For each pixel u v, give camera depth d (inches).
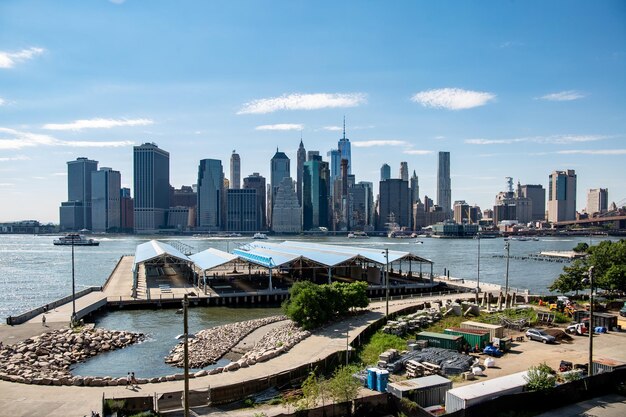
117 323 3673.7
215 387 1733.5
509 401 1628.9
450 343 2431.1
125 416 1619.1
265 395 1808.6
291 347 2438.5
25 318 3304.6
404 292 5024.6
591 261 4165.8
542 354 2336.4
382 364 2113.7
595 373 2006.6
